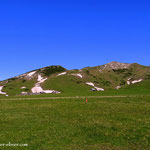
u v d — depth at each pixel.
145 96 66.31
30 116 38.94
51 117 37.31
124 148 21.09
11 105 58.88
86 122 32.12
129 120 32.72
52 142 23.25
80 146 21.92
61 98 75.06
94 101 60.44
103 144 22.34
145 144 21.86
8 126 30.77
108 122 31.72
